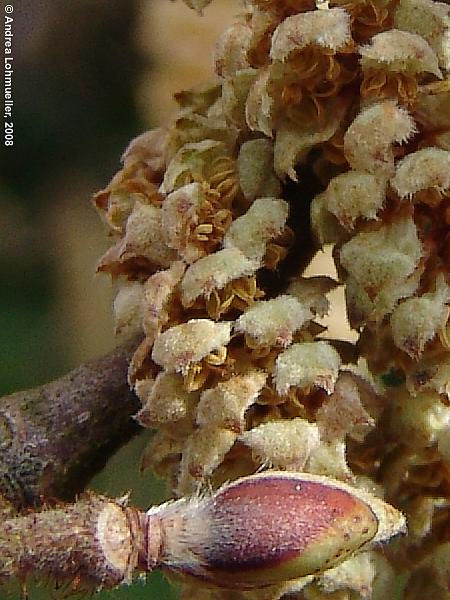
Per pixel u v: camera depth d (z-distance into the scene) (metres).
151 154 0.08
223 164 0.08
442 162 0.07
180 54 0.14
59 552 0.07
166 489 0.08
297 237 0.08
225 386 0.07
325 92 0.08
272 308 0.07
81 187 0.19
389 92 0.08
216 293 0.08
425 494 0.08
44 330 0.18
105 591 0.07
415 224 0.08
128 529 0.07
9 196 0.19
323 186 0.08
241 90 0.08
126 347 0.08
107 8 0.18
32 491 0.08
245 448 0.08
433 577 0.08
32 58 0.19
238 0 0.09
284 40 0.07
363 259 0.07
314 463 0.07
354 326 0.08
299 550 0.07
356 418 0.07
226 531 0.07
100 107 0.19
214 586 0.07
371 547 0.07
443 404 0.08
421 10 0.08
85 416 0.08
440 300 0.07
